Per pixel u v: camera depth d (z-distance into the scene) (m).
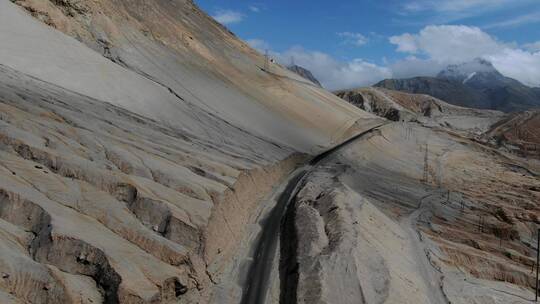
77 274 21.23
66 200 24.91
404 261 42.59
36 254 20.73
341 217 40.38
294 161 70.25
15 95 35.56
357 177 70.56
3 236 20.53
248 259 33.50
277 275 32.12
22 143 27.53
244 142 64.38
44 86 44.06
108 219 25.28
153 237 25.56
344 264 32.34
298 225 38.59
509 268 49.25
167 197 30.09
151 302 21.55
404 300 32.66
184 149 43.41
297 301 28.22
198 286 26.61
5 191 22.36
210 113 71.38
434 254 48.59
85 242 21.75
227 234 34.09
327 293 28.64
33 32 54.59
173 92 70.00
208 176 38.59
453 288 41.62
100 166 29.94
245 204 41.72
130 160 32.69
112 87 56.34
